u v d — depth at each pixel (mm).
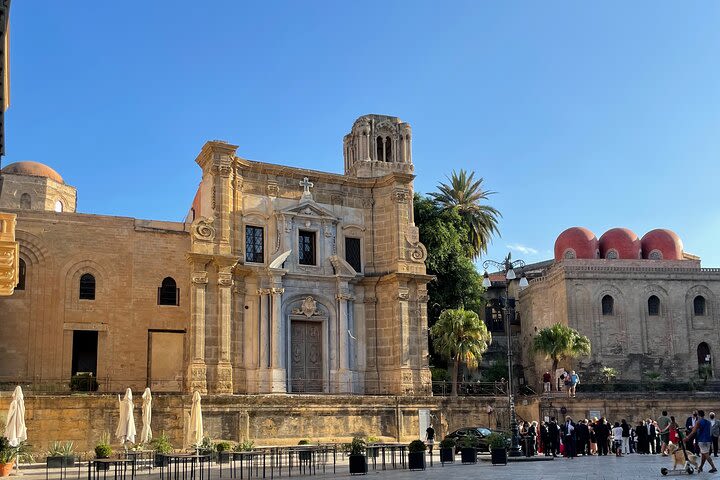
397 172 53219
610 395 55531
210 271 46406
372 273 53281
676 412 56125
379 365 52000
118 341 48562
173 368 49812
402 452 33000
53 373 46750
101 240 49312
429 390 51219
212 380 45031
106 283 48969
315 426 45625
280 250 49781
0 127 25484
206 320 45625
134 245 50062
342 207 53375
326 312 51062
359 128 56156
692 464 26609
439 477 25656
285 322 49375
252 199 49938
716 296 71312
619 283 69938
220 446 40125
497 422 51719
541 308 74562
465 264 63031
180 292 50750
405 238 52969
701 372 69000
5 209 47250
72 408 39531
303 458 30938
